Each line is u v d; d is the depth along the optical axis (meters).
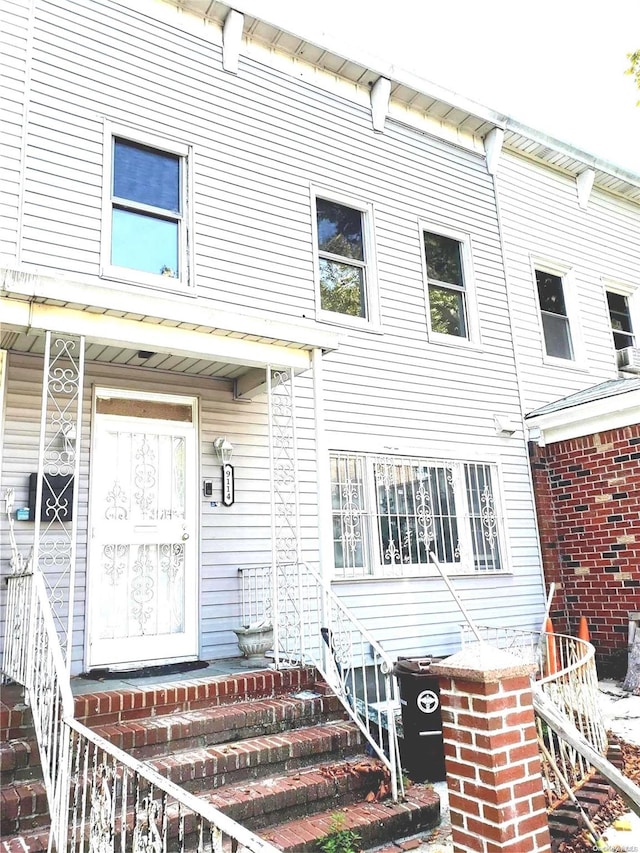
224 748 4.12
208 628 6.06
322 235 7.72
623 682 7.81
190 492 6.24
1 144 5.73
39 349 5.47
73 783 3.48
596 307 10.54
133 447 6.06
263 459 6.73
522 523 8.61
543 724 4.13
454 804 2.88
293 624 6.44
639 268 11.38
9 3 6.00
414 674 4.77
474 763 2.82
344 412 7.34
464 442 8.29
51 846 3.14
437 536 7.73
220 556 6.27
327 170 7.81
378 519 7.30
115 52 6.49
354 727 4.66
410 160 8.69
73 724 3.05
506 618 8.04
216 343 5.25
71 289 4.39
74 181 6.02
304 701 4.72
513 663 2.90
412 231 8.47
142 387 6.16
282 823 3.77
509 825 2.69
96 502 5.74
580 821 3.65
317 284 7.39
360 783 4.11
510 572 8.24
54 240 5.82
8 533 5.27
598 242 10.88
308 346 5.64
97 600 5.58
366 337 7.71
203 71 7.04
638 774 4.45
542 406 9.32
